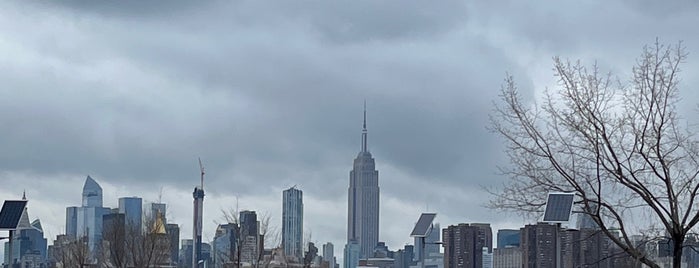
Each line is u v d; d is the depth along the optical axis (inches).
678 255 1312.7
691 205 1312.7
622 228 1321.4
